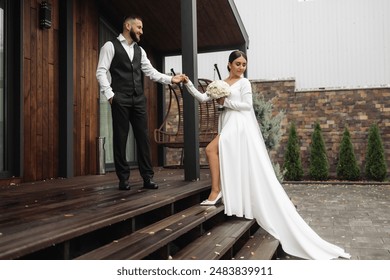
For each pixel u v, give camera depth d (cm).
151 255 225
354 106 932
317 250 309
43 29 459
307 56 1078
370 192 745
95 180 444
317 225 463
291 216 315
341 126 938
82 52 528
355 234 418
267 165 321
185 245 282
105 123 610
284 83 970
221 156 322
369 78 1040
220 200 350
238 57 342
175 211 337
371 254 339
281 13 1095
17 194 314
